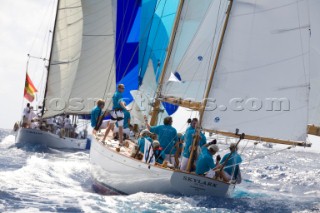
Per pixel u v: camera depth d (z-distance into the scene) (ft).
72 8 268.21
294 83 100.22
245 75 100.68
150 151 105.60
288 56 100.37
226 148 103.71
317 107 122.83
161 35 157.89
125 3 175.83
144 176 103.76
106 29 260.42
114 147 121.19
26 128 248.52
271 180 189.47
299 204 109.50
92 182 130.00
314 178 200.54
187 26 128.98
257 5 100.99
